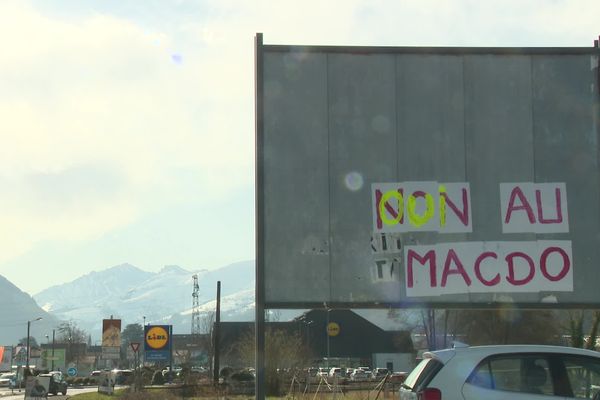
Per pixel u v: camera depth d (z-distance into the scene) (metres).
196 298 170.75
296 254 12.72
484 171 13.07
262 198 12.82
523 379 8.77
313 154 12.99
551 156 13.16
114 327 34.25
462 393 8.67
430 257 12.78
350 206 12.88
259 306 12.52
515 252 12.86
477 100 13.26
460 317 43.66
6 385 72.06
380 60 13.28
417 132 13.13
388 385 33.06
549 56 13.42
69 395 46.56
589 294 12.80
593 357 8.91
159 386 43.84
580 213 13.02
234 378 48.41
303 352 36.78
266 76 13.15
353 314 86.06
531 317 38.62
